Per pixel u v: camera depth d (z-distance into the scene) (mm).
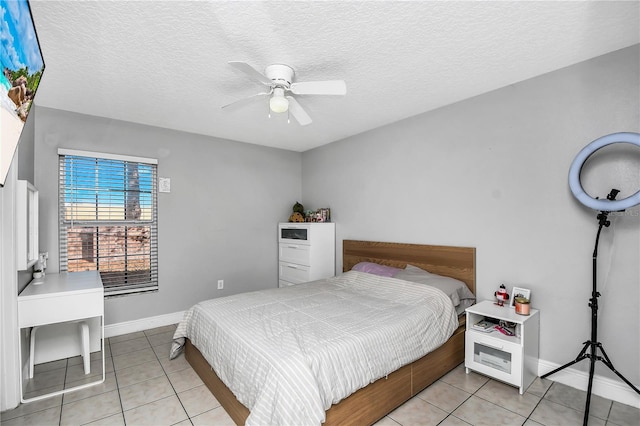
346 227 4133
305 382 1499
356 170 3969
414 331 2152
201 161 3895
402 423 1874
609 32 1854
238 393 1756
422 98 2830
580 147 2230
